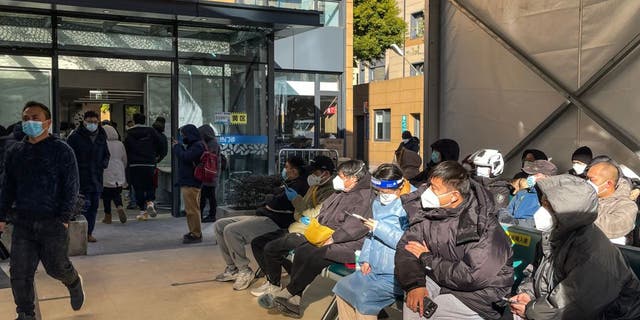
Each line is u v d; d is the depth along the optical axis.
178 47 10.77
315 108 15.23
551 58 6.37
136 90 13.74
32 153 4.60
